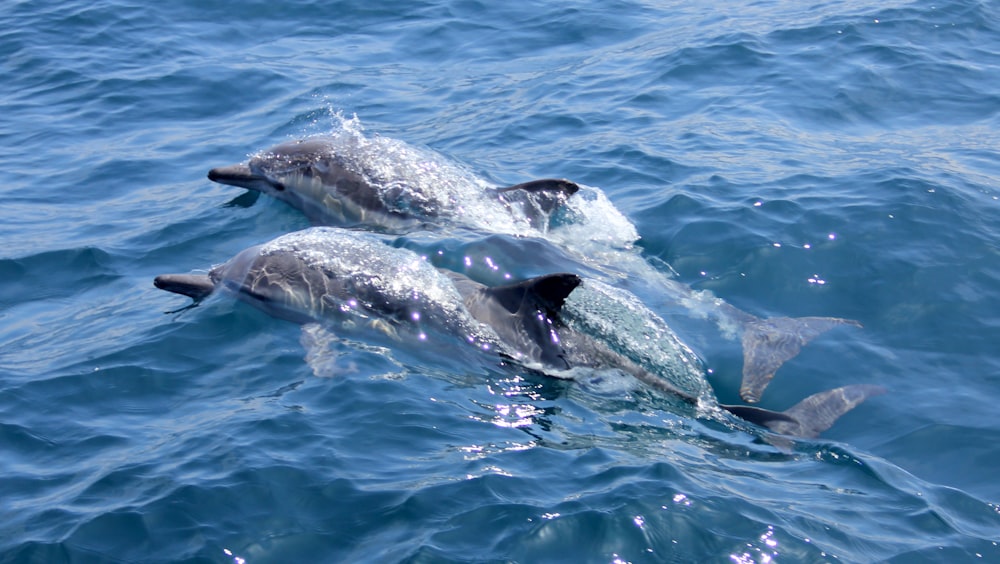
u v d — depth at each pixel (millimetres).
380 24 21719
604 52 19828
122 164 15906
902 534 7660
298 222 13766
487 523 7621
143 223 13844
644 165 14727
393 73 19406
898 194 13125
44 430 9211
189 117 17734
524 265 11867
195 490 8086
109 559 7430
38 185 15312
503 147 15859
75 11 22125
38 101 18422
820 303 11289
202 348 10523
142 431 9125
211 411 9336
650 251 12406
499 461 8438
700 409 9609
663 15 21547
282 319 11016
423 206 13445
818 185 13625
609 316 10773
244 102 18281
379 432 8859
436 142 16156
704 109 16781
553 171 14789
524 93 18141
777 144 15242
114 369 10156
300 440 8727
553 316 10359
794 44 18953
